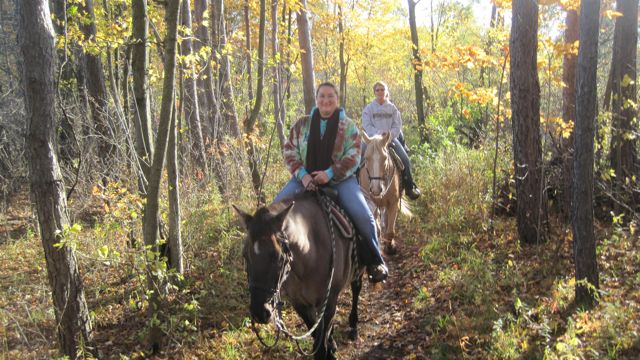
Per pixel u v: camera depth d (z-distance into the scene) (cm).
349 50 2028
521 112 716
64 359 460
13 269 870
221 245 818
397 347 546
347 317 628
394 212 808
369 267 498
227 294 679
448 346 517
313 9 1884
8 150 1346
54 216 461
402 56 2278
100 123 997
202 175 1025
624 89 751
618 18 731
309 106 1223
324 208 450
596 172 759
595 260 520
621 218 720
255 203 979
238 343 561
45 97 444
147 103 633
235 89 1473
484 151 1116
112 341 596
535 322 519
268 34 1967
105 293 715
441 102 2000
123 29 834
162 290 584
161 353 558
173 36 512
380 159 709
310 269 415
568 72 902
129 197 636
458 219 877
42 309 632
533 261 670
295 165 475
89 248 771
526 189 724
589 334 466
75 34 905
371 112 891
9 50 1975
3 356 525
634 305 501
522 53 710
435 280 681
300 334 580
